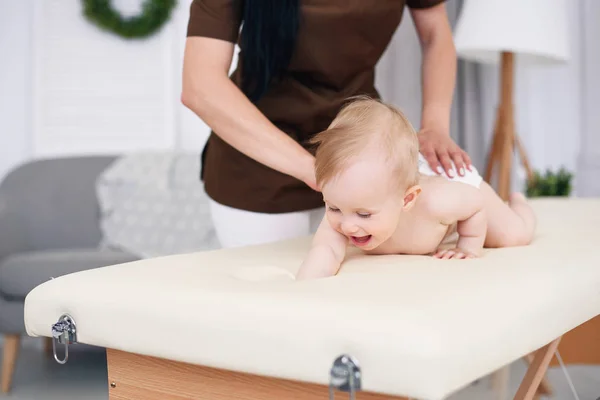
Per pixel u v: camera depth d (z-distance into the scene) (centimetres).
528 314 73
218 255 102
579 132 316
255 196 129
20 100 354
